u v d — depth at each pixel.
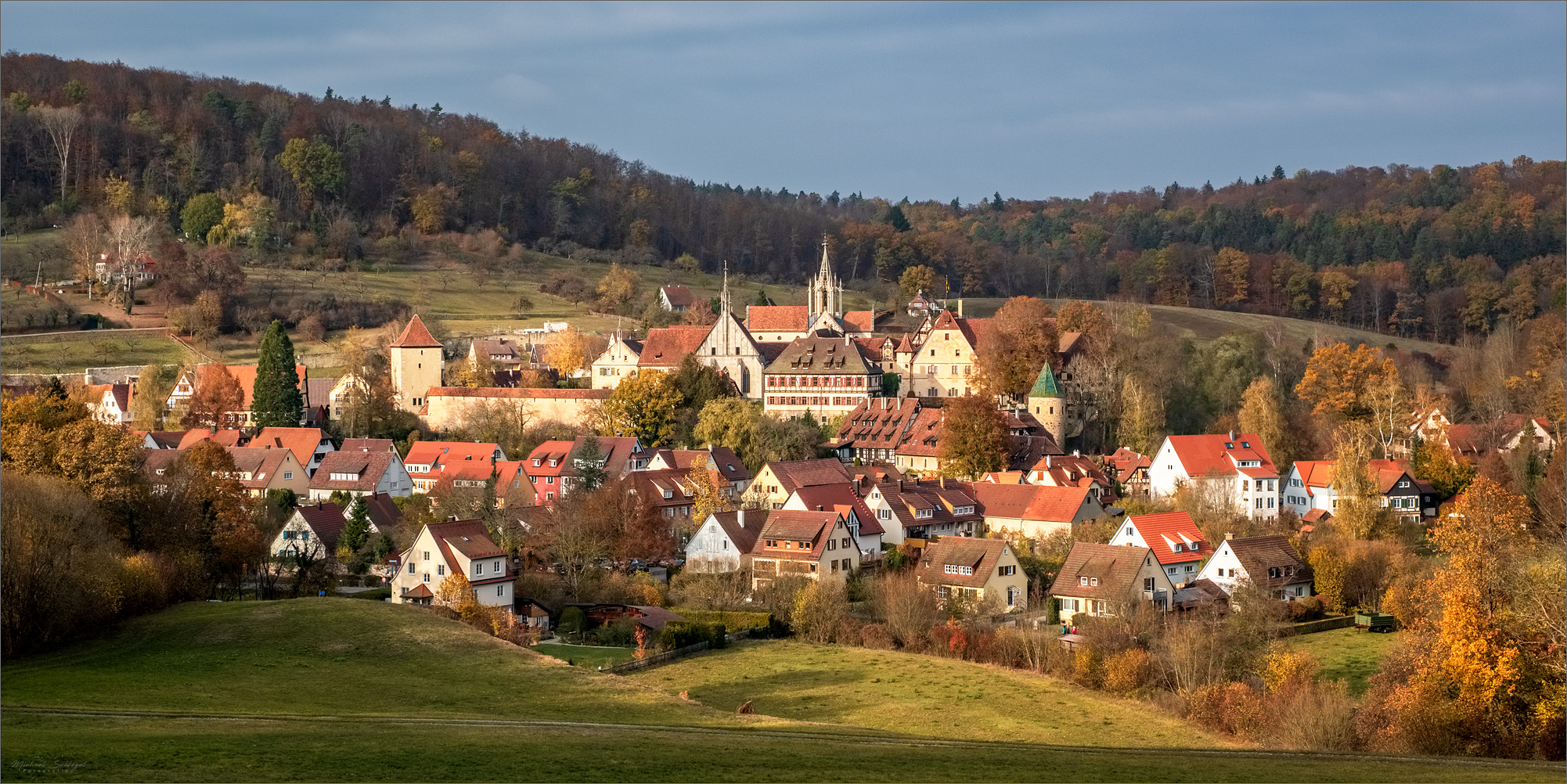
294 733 71.69
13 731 68.38
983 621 134.12
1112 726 100.88
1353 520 165.00
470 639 109.81
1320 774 73.19
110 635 108.25
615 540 156.50
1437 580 97.62
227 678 94.69
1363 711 94.44
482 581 134.50
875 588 141.75
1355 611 146.12
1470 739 87.50
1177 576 151.38
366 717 80.81
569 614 133.88
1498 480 188.75
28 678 91.81
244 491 169.88
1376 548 150.50
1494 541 95.69
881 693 110.44
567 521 152.50
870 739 81.25
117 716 76.31
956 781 66.94
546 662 105.06
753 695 110.44
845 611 135.00
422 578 134.88
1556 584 90.31
